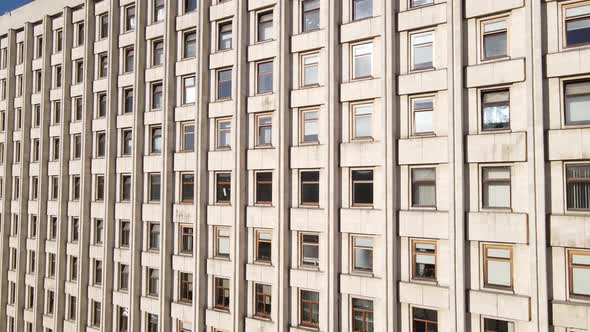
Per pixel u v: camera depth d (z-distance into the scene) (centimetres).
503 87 1531
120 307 2472
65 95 2831
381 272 1686
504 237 1486
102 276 2506
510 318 1459
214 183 2152
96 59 2709
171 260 2258
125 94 2561
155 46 2452
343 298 1775
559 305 1395
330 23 1836
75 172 2761
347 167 1800
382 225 1678
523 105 1489
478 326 1516
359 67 1823
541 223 1416
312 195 1889
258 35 2083
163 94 2308
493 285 1515
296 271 1872
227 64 2130
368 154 1744
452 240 1545
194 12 2264
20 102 3203
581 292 1399
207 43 2208
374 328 1698
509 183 1517
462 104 1568
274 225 1936
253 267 1989
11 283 3152
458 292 1528
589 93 1420
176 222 2256
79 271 2627
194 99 2269
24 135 3106
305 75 1947
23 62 3183
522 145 1473
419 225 1631
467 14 1589
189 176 2253
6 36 3316
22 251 3064
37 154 3098
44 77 2981
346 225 1777
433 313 1608
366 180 1767
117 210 2503
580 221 1383
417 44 1702
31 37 3145
